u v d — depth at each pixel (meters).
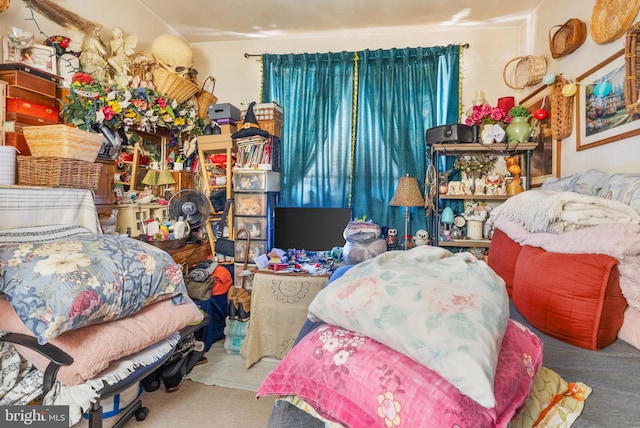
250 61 3.18
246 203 2.69
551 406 0.76
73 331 1.15
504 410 0.60
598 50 1.84
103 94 1.94
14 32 1.65
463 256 0.90
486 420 0.56
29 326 1.02
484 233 2.65
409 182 2.63
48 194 1.53
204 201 2.64
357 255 2.30
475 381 0.54
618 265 1.09
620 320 1.10
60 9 2.00
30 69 1.67
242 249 2.67
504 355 0.69
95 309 1.14
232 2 2.57
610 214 1.23
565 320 1.12
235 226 2.71
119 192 2.19
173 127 2.59
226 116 2.77
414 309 0.67
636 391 0.84
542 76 2.37
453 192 2.61
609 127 1.73
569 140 2.12
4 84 1.58
